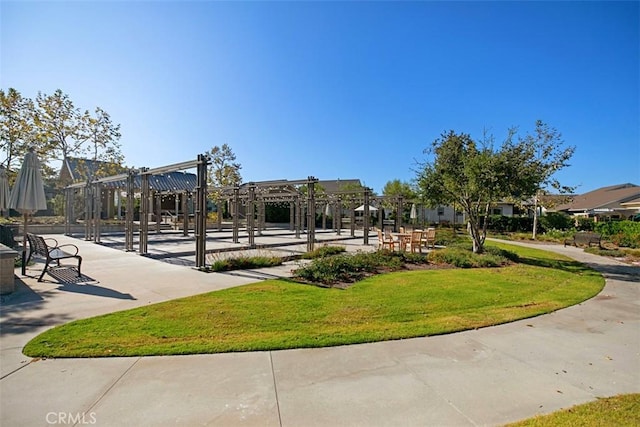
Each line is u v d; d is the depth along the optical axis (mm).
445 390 3107
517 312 5688
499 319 5273
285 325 4762
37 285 6867
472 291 7168
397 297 6477
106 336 4164
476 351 4047
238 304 5695
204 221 9438
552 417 2670
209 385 3100
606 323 5270
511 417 2686
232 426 2500
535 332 4781
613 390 3172
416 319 5223
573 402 2934
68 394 2898
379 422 2588
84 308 5336
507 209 38375
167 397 2881
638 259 13570
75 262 9820
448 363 3693
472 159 11656
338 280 7996
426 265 10734
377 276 8648
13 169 19234
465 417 2676
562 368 3637
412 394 3020
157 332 4352
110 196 28469
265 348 3947
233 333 4402
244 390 3027
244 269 9328
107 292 6383
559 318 5500
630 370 3617
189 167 9930
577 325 5148
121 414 2623
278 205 36156
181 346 3920
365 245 17344
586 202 37188
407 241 14039
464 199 12969
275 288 6934
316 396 2951
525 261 12367
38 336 4129
